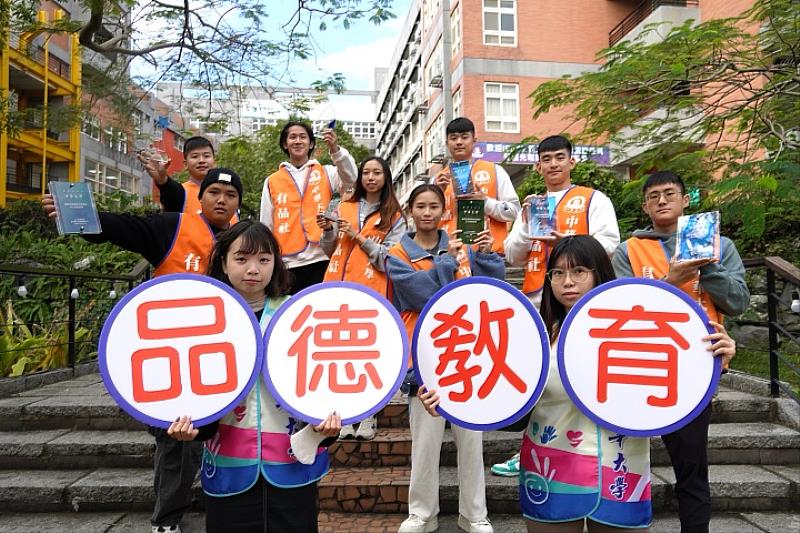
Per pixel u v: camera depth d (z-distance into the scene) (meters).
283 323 1.91
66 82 19.06
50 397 4.24
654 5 13.85
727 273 2.48
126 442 3.61
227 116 9.94
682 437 2.40
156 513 2.86
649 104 5.89
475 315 1.97
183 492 2.86
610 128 6.21
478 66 16.36
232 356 1.86
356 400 1.86
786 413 3.72
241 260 2.00
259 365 1.86
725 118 5.59
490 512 3.25
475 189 3.29
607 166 9.63
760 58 5.81
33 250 8.71
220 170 2.99
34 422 3.92
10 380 4.37
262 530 1.87
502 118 16.34
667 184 2.84
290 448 1.89
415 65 25.22
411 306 2.83
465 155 3.82
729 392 4.21
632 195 5.76
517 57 16.45
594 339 1.88
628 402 1.85
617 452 1.85
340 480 3.29
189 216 2.96
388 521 3.10
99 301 6.80
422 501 2.91
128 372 1.82
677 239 2.31
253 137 20.97
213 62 9.15
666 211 2.84
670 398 1.85
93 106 10.84
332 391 1.87
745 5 8.85
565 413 1.91
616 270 2.90
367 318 1.93
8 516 3.23
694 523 2.36
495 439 3.59
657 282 1.90
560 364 1.87
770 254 6.34
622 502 1.82
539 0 16.58
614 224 3.29
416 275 2.81
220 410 1.82
